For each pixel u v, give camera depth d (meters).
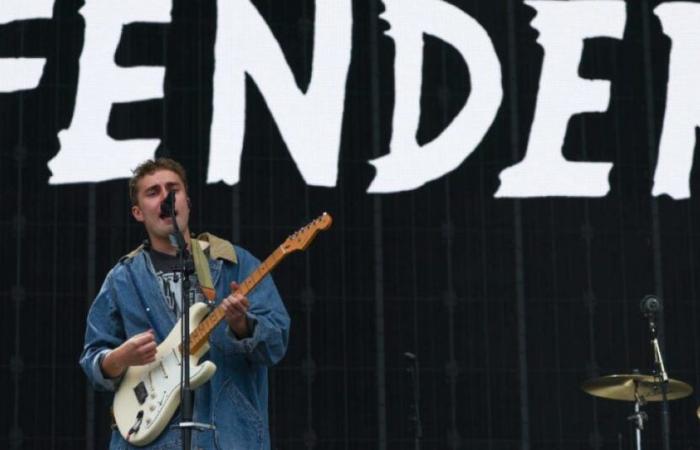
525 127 22.75
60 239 21.75
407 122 22.59
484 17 22.95
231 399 10.97
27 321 21.48
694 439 22.44
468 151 22.61
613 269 22.62
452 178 22.56
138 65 22.22
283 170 22.30
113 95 22.12
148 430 10.72
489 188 22.58
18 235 21.67
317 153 22.39
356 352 22.03
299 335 21.95
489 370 22.22
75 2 22.27
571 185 22.70
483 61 22.84
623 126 22.94
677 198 22.86
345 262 22.23
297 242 11.11
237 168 22.16
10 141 21.83
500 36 22.95
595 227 22.69
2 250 21.59
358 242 22.28
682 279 22.72
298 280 22.08
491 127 22.72
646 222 22.77
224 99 22.30
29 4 22.17
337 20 22.70
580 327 22.44
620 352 22.42
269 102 22.39
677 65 23.14
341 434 21.80
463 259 22.42
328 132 22.45
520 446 22.08
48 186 21.83
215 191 22.09
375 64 22.72
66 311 21.59
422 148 22.56
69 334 21.53
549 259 22.55
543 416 22.19
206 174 22.11
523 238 22.53
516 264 22.47
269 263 11.13
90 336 11.24
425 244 22.41
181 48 22.36
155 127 22.12
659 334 22.58
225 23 22.48
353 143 22.48
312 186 22.30
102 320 11.29
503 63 22.86
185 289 10.84
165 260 11.41
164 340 11.01
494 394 22.17
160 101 22.19
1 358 21.31
